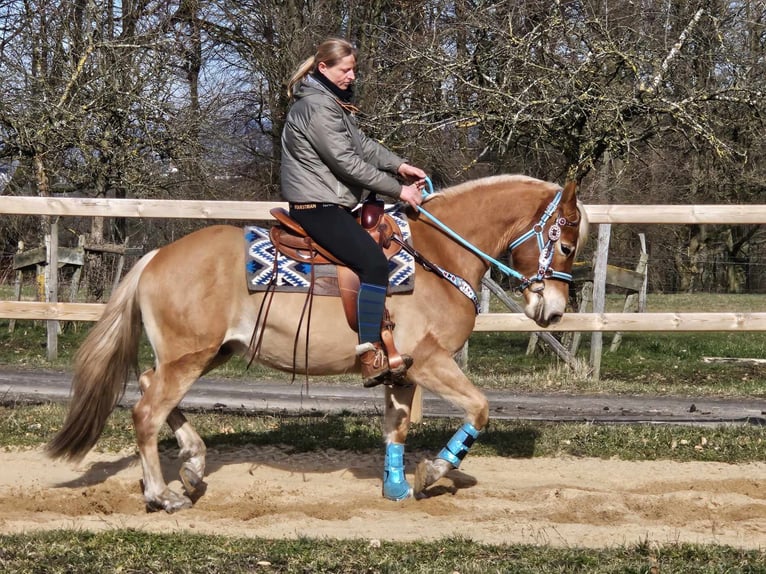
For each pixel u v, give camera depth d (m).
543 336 12.06
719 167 17.81
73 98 15.37
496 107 12.84
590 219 7.70
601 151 12.80
